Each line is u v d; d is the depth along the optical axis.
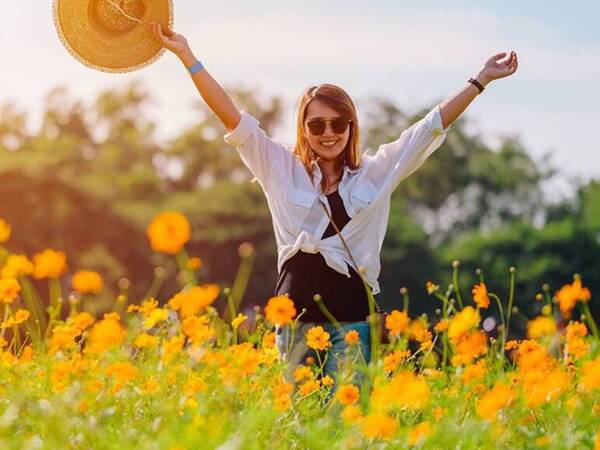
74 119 61.59
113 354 5.55
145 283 48.38
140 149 60.66
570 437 4.86
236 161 61.84
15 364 5.51
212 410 4.73
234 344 6.12
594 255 52.50
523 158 63.25
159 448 4.35
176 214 4.75
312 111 5.97
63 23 6.26
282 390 4.93
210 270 49.62
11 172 46.62
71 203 47.41
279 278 6.03
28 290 6.53
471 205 63.28
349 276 5.91
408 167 6.10
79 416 4.67
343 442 4.53
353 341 5.60
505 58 6.20
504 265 51.97
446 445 4.69
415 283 50.69
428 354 5.92
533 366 5.32
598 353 6.49
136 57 6.27
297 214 5.96
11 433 4.62
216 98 6.09
